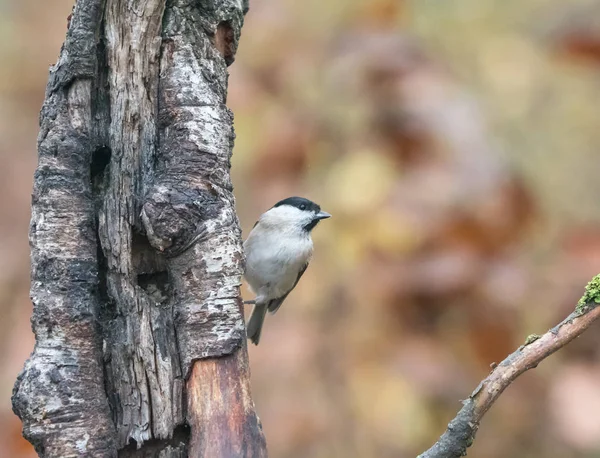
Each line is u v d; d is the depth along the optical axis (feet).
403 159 24.97
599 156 28.81
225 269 15.53
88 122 15.88
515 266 23.70
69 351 14.49
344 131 25.75
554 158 28.71
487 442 25.48
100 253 15.66
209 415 14.84
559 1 27.68
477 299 23.36
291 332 25.13
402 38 25.90
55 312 14.58
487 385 14.08
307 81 26.16
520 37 28.04
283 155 25.46
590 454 24.07
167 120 16.39
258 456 14.61
